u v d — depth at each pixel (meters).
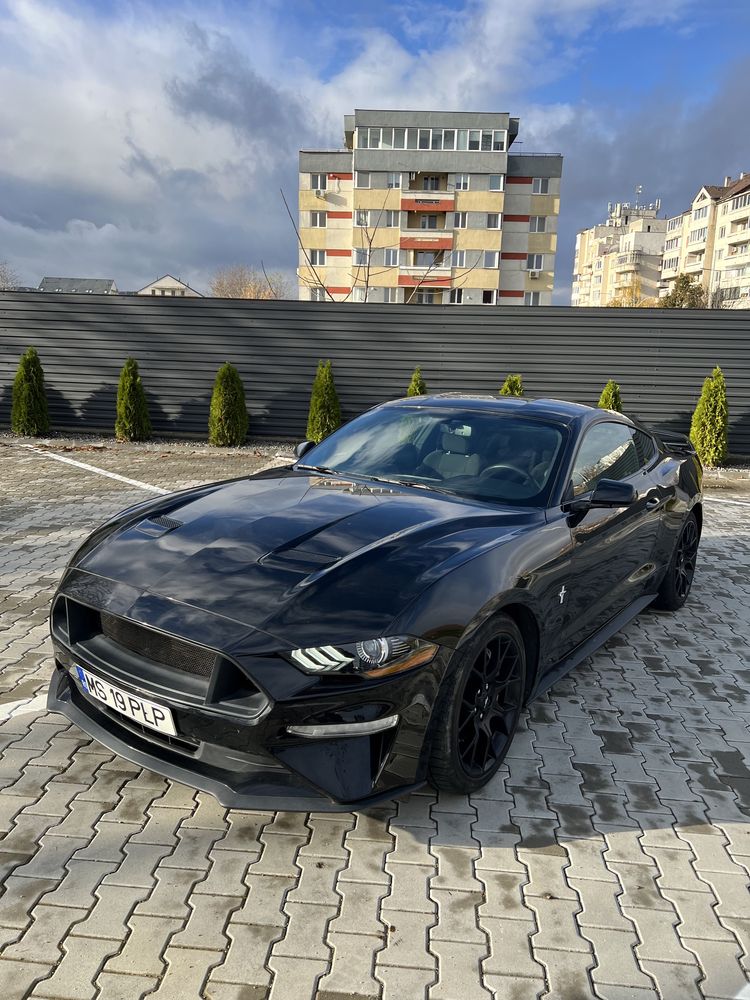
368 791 2.22
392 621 2.24
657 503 4.25
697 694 3.67
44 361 12.48
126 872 2.18
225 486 3.39
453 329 12.01
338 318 12.09
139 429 12.12
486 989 1.83
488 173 55.75
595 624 3.73
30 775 2.65
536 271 59.44
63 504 7.27
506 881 2.23
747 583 5.60
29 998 1.72
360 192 56.00
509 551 2.74
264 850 2.32
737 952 2.00
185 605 2.27
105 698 2.42
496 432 3.70
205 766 2.27
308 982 1.82
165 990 1.77
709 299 74.62
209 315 12.18
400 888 2.18
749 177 79.12
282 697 2.09
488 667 2.68
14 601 4.45
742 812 2.67
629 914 2.12
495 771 2.74
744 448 11.90
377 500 3.12
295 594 2.28
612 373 11.90
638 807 2.67
